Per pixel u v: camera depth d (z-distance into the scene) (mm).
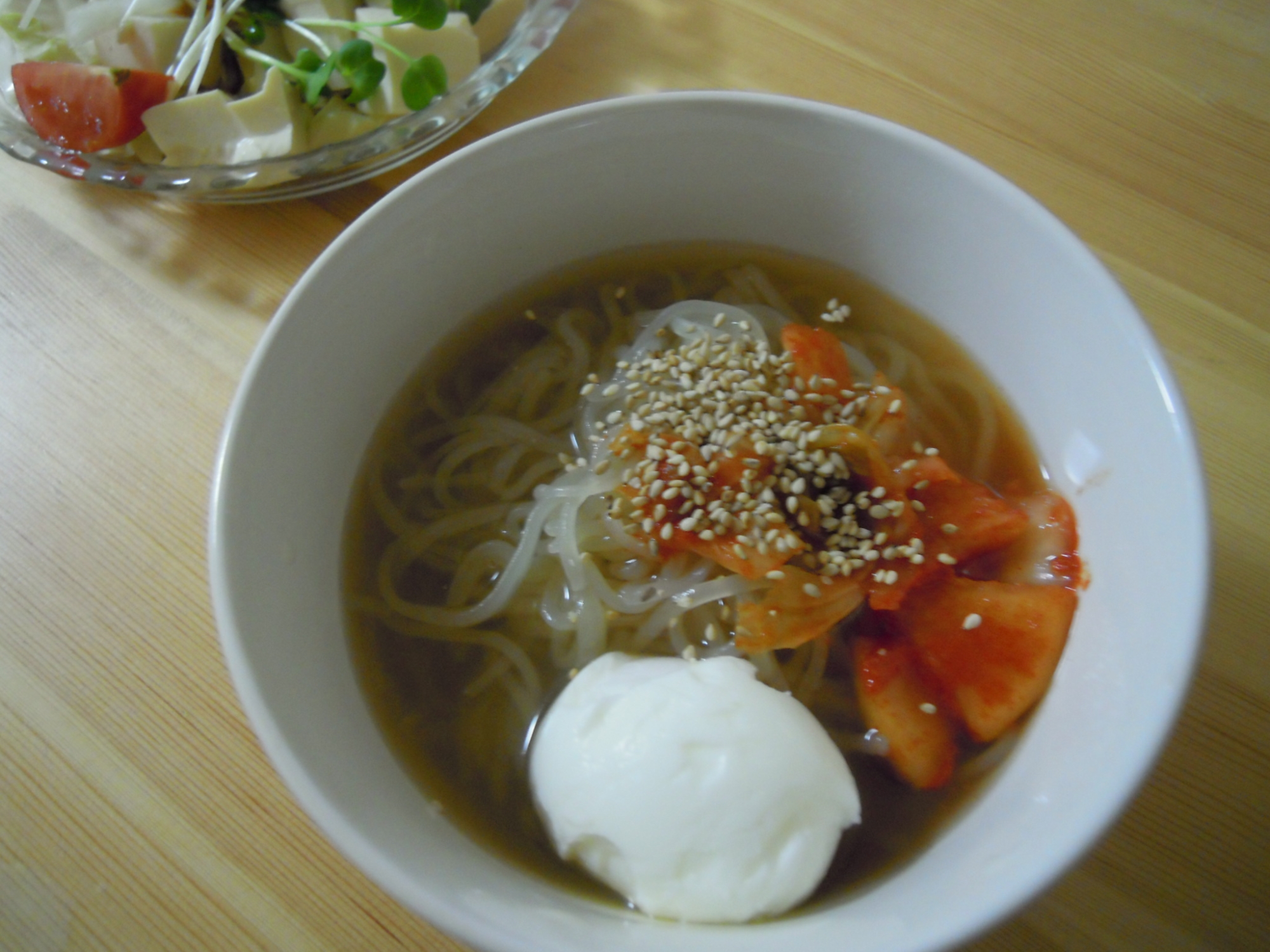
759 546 180
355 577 185
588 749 166
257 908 168
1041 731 157
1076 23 247
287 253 232
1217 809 170
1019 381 183
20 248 234
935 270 188
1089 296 160
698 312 211
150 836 173
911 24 250
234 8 239
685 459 189
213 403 215
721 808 158
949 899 129
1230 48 241
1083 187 223
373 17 245
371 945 165
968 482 184
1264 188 223
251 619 145
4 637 192
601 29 256
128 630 192
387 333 188
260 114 228
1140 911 163
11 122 242
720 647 186
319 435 177
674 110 177
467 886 135
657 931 142
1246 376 201
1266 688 177
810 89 241
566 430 209
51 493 206
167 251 234
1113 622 152
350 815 132
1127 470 156
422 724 181
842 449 184
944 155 170
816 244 201
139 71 232
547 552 197
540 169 183
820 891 159
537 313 213
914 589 177
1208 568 137
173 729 183
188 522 203
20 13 256
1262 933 162
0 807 176
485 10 247
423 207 176
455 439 209
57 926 167
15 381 218
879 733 173
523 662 189
